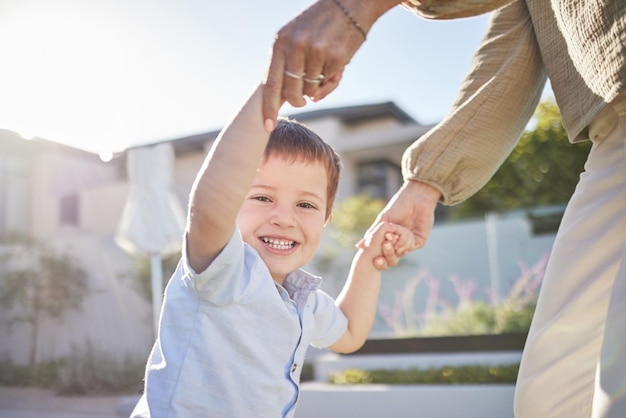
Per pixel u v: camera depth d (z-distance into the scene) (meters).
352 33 0.89
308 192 1.35
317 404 5.33
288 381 1.21
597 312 1.26
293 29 0.87
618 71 1.06
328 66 0.88
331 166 1.43
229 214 0.97
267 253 1.31
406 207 1.62
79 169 14.25
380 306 8.69
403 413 5.03
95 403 8.02
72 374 9.05
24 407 7.80
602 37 1.09
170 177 7.21
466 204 10.56
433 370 5.32
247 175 0.96
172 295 1.18
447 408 4.90
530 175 9.43
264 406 1.16
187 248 1.06
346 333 1.52
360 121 13.92
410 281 10.48
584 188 1.29
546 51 1.34
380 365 5.85
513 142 1.62
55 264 11.62
